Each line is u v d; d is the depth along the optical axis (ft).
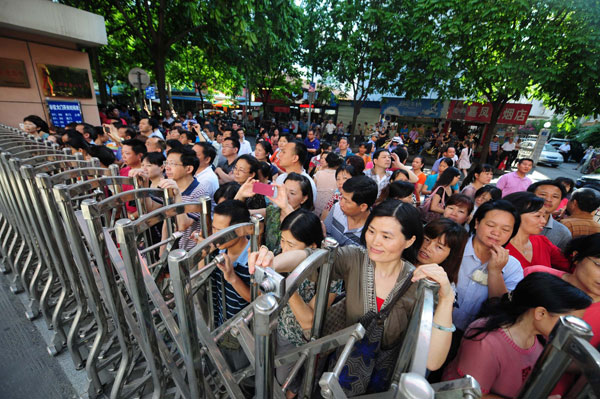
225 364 3.29
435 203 10.68
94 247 3.43
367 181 6.66
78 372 5.25
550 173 46.19
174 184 5.01
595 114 23.36
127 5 29.17
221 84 72.69
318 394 3.72
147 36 30.96
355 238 7.19
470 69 25.72
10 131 12.23
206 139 19.75
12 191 6.07
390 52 31.86
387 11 30.35
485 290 5.24
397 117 58.03
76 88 22.09
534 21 21.53
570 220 8.45
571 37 20.22
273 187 5.53
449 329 2.70
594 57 19.99
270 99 79.05
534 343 3.51
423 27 26.37
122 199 3.93
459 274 5.47
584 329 1.82
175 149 8.19
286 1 26.55
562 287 3.17
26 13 17.25
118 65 45.06
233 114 81.56
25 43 19.03
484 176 11.35
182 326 2.70
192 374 2.96
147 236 6.41
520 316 3.45
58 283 7.06
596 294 4.19
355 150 39.04
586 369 1.69
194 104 101.91
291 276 2.37
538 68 21.39
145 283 3.19
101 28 21.35
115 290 3.84
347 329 2.85
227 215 4.74
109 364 5.18
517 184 13.19
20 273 7.18
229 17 25.71
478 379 3.54
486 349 3.50
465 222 7.63
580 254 4.36
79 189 4.12
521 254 6.57
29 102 19.81
